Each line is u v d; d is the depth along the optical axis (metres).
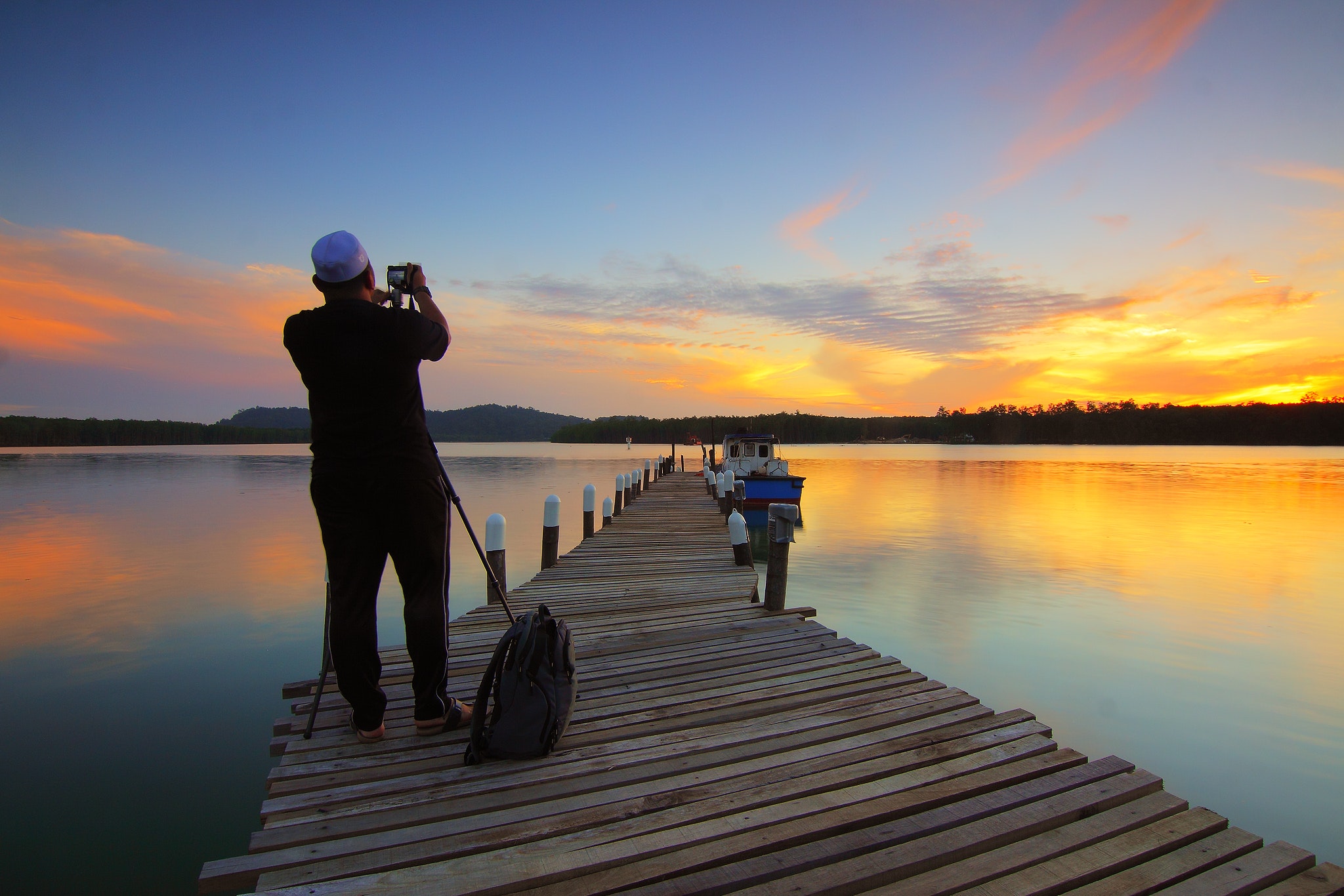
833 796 2.86
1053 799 2.87
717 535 12.09
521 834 2.56
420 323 2.73
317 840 2.51
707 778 3.01
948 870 2.44
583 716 3.68
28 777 4.79
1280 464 54.91
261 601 10.27
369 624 3.08
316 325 2.62
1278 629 8.96
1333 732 5.88
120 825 4.15
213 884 2.30
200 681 6.82
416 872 2.34
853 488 31.77
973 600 10.52
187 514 20.77
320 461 2.78
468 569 13.06
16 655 7.66
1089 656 7.90
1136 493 28.94
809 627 5.68
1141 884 2.39
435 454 3.00
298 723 3.55
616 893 2.26
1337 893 2.38
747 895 2.26
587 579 8.12
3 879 3.57
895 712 3.76
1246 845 2.62
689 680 4.30
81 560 13.54
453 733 3.40
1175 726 6.01
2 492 27.97
